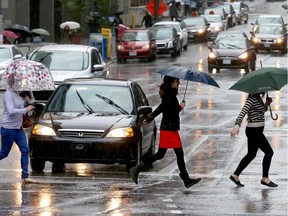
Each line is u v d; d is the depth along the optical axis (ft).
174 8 596.29
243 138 166.09
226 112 207.31
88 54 206.59
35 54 206.08
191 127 181.27
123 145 121.60
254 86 111.24
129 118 126.62
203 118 196.13
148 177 122.31
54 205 97.09
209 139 164.76
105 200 101.30
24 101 115.14
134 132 123.44
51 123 123.95
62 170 129.49
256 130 112.88
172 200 102.42
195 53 423.64
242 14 642.63
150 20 540.11
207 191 110.11
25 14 413.80
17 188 109.19
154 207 97.40
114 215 91.97
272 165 135.23
